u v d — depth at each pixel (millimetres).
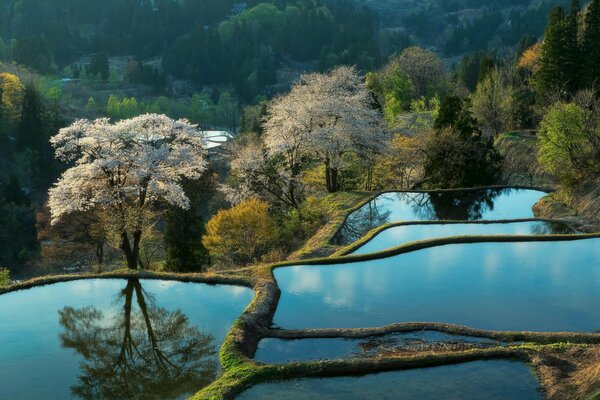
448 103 45219
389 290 19562
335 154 39938
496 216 32969
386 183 45094
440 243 24750
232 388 12781
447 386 12617
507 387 12477
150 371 14578
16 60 163250
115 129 31422
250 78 174250
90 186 31906
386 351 14867
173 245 32906
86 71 170875
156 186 31094
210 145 88688
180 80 183875
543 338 15016
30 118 84875
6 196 66438
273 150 39031
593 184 33000
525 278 20250
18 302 19641
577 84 54438
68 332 17141
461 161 41188
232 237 29844
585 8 63312
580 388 11805
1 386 13938
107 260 44281
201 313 18234
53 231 44562
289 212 36750
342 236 29531
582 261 21984
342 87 50281
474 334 15492
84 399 13266
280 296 19312
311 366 13523
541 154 41312
